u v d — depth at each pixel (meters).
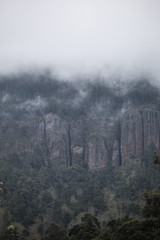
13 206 178.12
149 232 107.56
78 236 134.50
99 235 131.25
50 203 199.38
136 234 109.88
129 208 187.25
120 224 135.25
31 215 175.00
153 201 103.50
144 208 106.94
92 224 144.50
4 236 141.50
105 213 189.62
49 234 144.88
